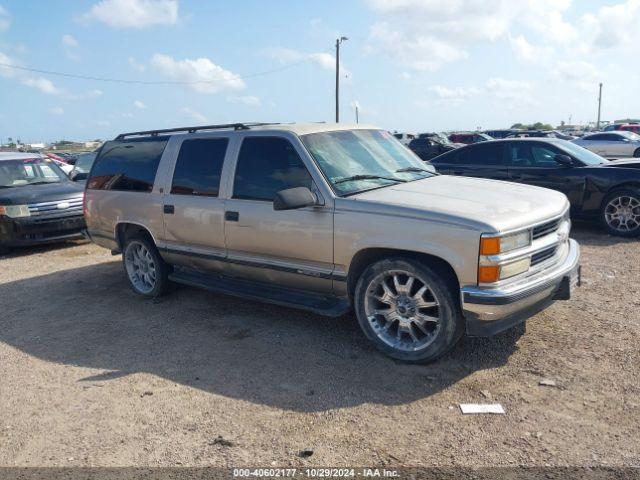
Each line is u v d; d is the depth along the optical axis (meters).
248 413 3.62
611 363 4.05
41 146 57.19
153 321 5.52
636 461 2.93
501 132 35.22
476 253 3.76
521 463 2.96
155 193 5.85
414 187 4.70
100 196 6.59
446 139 33.03
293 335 4.91
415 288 4.20
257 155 5.02
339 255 4.41
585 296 5.57
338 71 37.12
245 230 5.00
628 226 8.38
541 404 3.54
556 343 4.44
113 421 3.61
